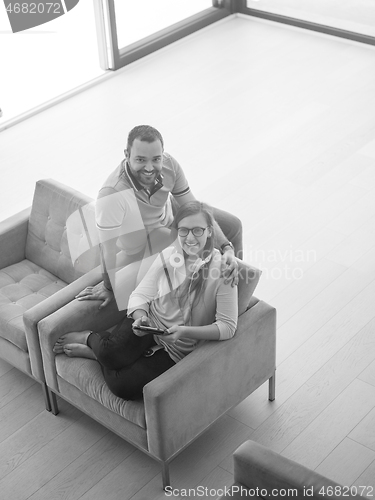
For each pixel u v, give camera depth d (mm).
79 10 6875
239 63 7273
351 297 4371
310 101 6535
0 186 5570
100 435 3578
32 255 4156
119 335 3221
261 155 5793
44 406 3758
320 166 5617
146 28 7375
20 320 3680
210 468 3381
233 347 3223
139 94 6793
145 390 3012
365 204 5176
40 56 7008
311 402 3695
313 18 7699
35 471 3406
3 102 6633
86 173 5691
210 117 6363
